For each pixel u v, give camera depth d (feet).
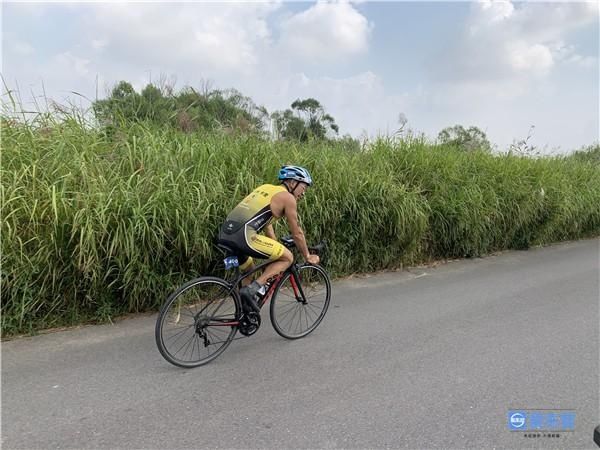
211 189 14.82
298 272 13.12
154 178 14.20
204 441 7.79
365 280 19.27
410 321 14.08
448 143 28.71
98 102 16.37
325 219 18.15
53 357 10.84
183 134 17.58
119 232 12.63
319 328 13.37
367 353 11.60
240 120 19.84
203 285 11.01
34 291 12.21
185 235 13.42
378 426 8.32
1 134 13.51
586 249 28.35
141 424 8.24
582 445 7.90
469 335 12.93
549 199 28.07
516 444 7.88
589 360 11.32
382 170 21.65
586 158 39.47
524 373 10.55
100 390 9.39
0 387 9.36
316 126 22.97
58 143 13.97
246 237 11.03
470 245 24.03
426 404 9.11
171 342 10.93
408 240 21.06
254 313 11.50
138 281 13.25
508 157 29.84
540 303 16.14
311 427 8.25
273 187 11.84
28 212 12.00
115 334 12.31
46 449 7.44
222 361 11.00
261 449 7.60
